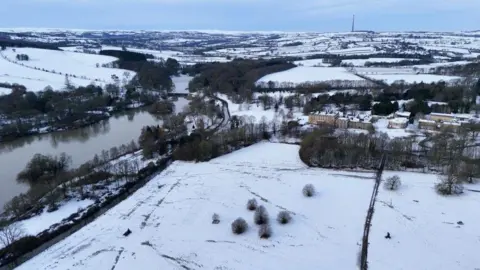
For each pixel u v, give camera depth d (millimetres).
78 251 94438
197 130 189000
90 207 117438
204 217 110125
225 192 125875
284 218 106500
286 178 136750
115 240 98750
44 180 131625
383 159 149125
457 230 101688
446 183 121500
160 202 119125
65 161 150500
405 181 131125
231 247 96062
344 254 92812
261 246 96500
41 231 103875
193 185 131500
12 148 181500
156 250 94562
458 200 117500
